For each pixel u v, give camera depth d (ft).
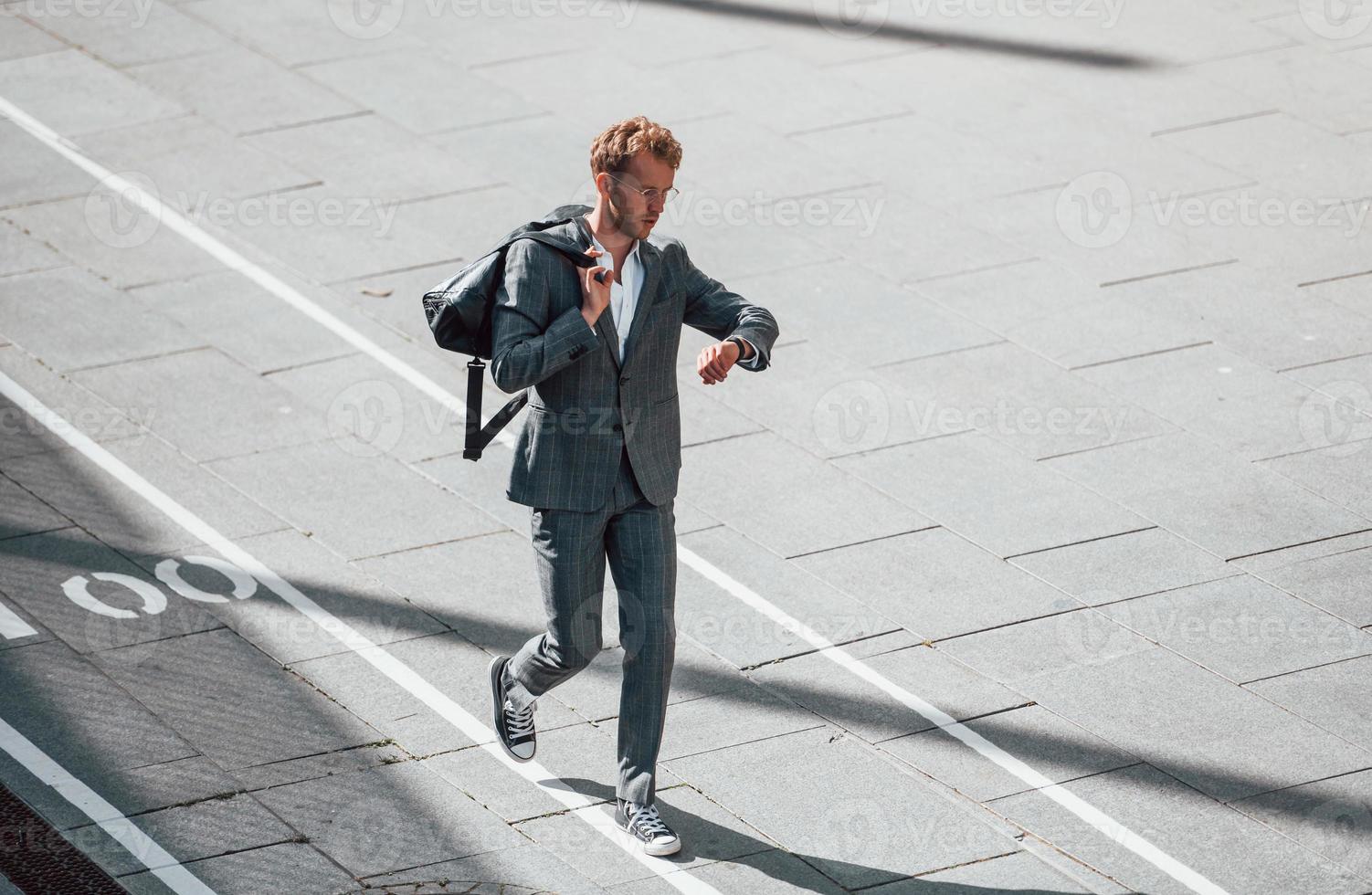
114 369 62.34
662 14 99.81
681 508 54.60
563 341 35.12
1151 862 38.88
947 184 78.69
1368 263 71.51
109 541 51.72
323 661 46.24
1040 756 42.83
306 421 59.36
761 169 79.71
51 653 45.85
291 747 42.52
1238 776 42.04
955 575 50.98
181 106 85.35
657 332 37.09
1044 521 53.93
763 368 37.73
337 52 92.73
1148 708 44.75
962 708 44.80
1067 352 64.69
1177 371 63.36
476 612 48.80
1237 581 50.70
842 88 89.30
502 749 42.39
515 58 92.48
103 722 43.01
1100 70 91.81
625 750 38.91
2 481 54.70
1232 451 57.98
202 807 39.93
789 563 51.62
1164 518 54.08
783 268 70.59
